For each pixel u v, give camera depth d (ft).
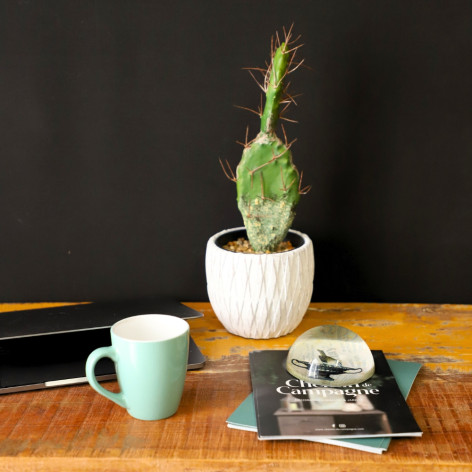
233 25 3.34
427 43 3.34
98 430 2.38
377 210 3.59
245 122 3.47
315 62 3.39
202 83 3.42
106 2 3.31
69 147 3.51
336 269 3.69
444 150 3.48
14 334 2.69
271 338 3.17
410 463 2.16
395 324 3.35
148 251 3.68
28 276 3.72
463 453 2.22
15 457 2.21
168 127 3.49
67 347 3.03
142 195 3.59
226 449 2.25
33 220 3.63
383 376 2.67
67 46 3.37
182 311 3.04
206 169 3.55
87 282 3.74
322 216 3.62
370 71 3.39
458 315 3.49
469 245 3.62
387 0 3.29
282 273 3.00
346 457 2.20
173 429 2.38
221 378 2.77
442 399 2.57
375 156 3.51
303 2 3.31
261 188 2.99
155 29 3.35
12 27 3.34
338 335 2.81
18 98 3.44
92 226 3.64
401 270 3.68
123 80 3.42
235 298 3.03
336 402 2.46
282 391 2.54
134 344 2.32
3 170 3.54
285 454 2.22
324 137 3.50
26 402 2.57
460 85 3.39
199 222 3.63
